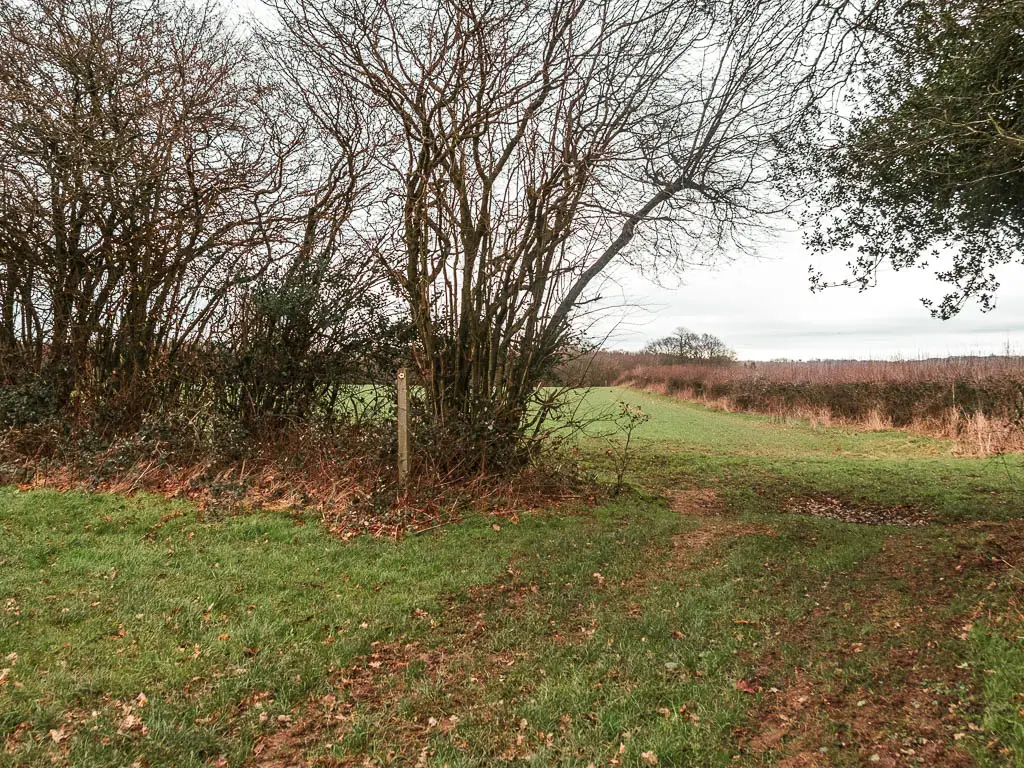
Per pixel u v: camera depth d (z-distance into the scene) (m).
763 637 4.49
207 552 6.36
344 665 4.31
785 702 3.67
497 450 8.93
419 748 3.43
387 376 9.93
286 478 8.54
